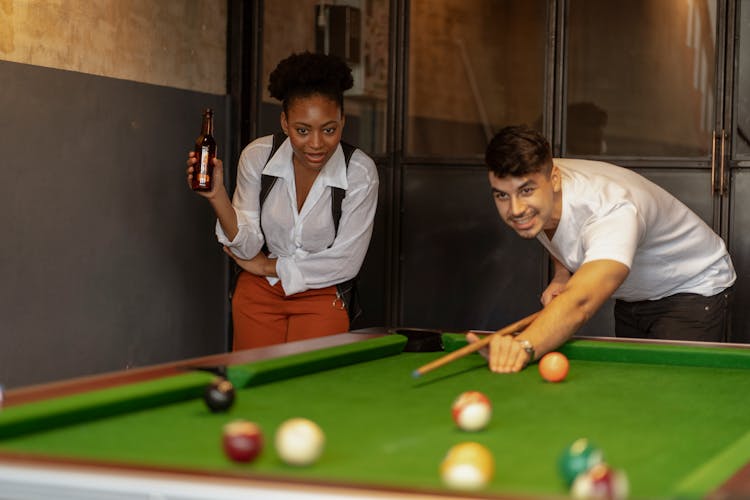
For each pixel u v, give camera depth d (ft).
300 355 7.50
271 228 11.37
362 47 16.37
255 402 6.44
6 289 12.41
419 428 5.74
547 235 9.62
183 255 15.71
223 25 16.66
